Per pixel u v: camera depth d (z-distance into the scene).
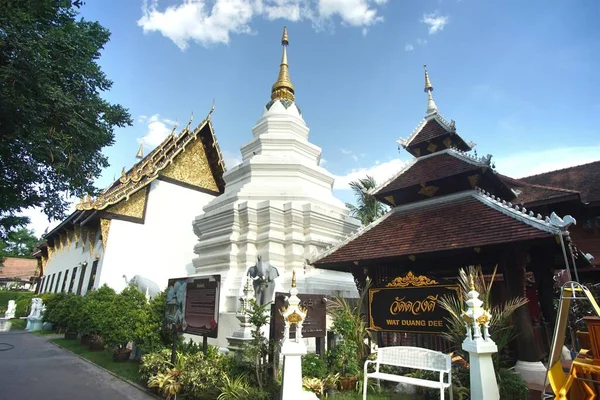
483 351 5.51
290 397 5.39
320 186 16.27
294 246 13.08
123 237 20.03
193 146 24.58
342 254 9.85
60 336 18.73
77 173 8.78
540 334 9.46
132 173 22.98
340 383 7.56
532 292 12.08
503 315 6.87
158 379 7.81
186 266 21.94
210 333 7.69
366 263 9.44
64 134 7.77
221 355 8.39
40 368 10.77
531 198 15.76
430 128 11.34
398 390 7.46
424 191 10.20
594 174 18.62
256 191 14.35
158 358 8.67
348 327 8.29
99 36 8.91
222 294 12.31
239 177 16.12
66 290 25.14
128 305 11.91
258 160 15.37
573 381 4.57
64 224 26.88
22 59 6.41
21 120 6.85
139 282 14.08
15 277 53.84
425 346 8.51
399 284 7.90
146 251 20.69
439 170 10.01
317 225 13.69
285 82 19.00
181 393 7.46
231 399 6.46
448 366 5.86
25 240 62.72
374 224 10.62
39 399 7.52
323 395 7.19
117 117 9.11
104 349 13.92
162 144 25.41
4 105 6.42
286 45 20.06
